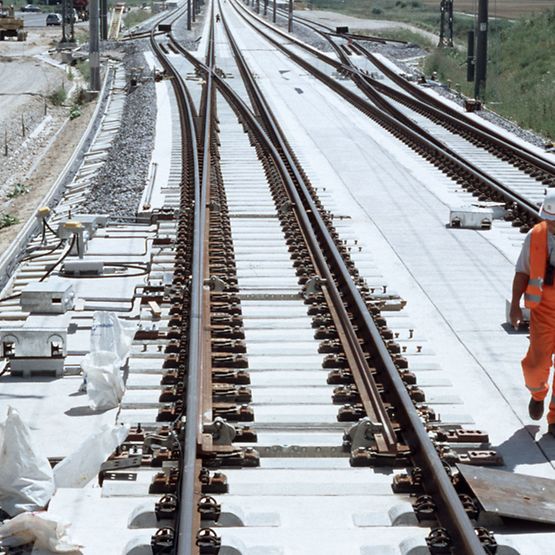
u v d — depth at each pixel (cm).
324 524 1144
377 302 1975
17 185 4812
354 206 3011
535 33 8781
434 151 3925
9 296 2275
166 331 1789
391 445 1302
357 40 11569
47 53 12344
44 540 1069
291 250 2411
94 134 5778
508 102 6303
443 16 10612
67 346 1794
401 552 1060
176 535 1044
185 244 2384
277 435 1366
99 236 2700
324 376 1595
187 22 15038
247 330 1817
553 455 1344
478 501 1140
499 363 1694
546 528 1141
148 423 1411
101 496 1209
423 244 2541
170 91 6775
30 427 1464
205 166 3241
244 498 1205
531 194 3328
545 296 1394
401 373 1567
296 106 5797
